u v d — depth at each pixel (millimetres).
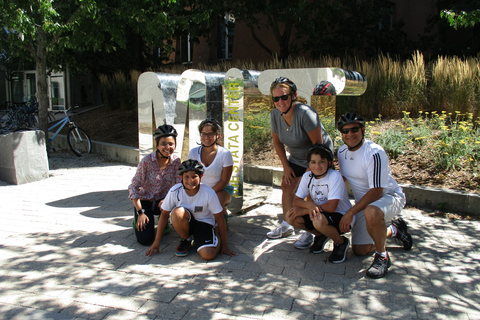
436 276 3197
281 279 3189
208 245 3557
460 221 4508
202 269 3389
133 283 3139
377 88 8234
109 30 8250
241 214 4961
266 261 3539
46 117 8922
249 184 5262
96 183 6660
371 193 3234
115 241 4031
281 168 6188
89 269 3387
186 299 2891
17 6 7090
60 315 2695
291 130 3855
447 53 11414
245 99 5012
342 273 3279
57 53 11352
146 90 4785
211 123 3922
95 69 13930
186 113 4773
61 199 5648
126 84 12859
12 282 3158
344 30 10586
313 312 2703
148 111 4824
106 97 13602
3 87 23844
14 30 8016
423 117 7656
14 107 14609
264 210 5141
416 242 3900
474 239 3971
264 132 5398
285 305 2795
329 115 5293
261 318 2639
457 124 6977
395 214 3291
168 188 4035
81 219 4746
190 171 3428
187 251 3684
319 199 3531
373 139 6598
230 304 2816
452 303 2797
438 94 7637
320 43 10711
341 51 10852
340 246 3512
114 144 9328
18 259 3590
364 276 3215
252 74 4891
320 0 9766
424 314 2658
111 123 11648
